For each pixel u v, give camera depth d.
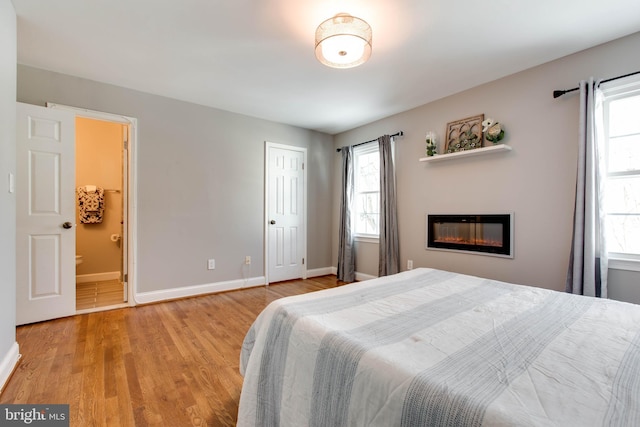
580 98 2.25
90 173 4.21
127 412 1.48
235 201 3.82
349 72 2.71
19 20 1.97
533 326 1.21
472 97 3.02
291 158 4.38
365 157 4.36
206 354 2.08
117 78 2.84
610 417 0.66
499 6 1.83
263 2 1.80
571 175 2.38
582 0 1.77
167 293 3.32
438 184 3.33
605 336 1.11
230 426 1.39
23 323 2.52
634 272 2.12
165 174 3.30
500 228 2.80
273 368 1.23
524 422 0.63
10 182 1.80
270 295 3.57
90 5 1.83
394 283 1.87
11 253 1.82
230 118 3.77
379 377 0.87
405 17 1.93
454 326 1.19
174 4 1.83
